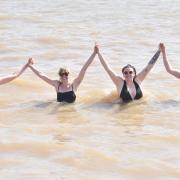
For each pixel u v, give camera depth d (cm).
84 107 1326
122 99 1369
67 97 1362
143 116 1250
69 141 1084
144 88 1480
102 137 1108
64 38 2195
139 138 1099
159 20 2612
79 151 1028
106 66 1392
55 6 3036
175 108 1309
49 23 2533
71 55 1919
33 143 1070
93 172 934
